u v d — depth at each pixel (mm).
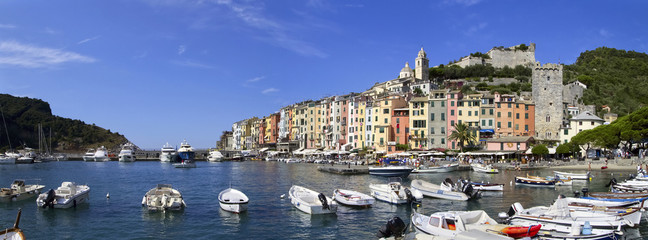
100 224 40719
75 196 49062
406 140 144250
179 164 127375
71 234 37406
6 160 154250
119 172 108375
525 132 133750
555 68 136625
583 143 113688
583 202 43719
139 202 52688
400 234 30562
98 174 101062
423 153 128000
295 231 38438
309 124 185000
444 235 32188
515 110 134000
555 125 134375
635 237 36000
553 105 135250
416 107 142000
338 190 53750
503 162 111438
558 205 36156
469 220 33625
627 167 101188
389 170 87938
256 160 181750
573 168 104062
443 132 137250
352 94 177500
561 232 31984
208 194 61031
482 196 58031
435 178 85562
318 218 43438
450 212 34625
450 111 137125
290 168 122188
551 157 123438
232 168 123812
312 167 126500
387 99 148625
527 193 61281
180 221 42031
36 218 42875
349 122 163250
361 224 41000
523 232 30438
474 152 120125
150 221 42031
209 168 125062
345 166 117625
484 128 133000
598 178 82250
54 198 47688
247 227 39781
